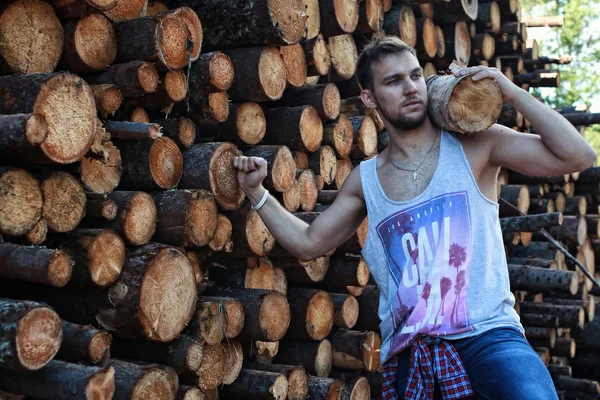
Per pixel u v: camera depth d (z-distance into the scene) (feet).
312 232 8.29
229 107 10.44
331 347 12.00
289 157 10.52
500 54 21.04
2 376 7.04
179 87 8.95
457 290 7.04
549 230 19.29
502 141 7.39
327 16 12.28
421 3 15.40
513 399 6.48
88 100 7.18
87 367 6.91
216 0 10.08
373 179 7.72
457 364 6.90
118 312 7.88
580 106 23.43
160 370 8.02
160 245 8.28
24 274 6.91
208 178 9.07
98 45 8.29
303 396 10.86
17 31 7.47
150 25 8.39
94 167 8.06
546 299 19.40
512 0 19.66
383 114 7.64
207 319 8.89
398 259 7.34
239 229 9.83
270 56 10.30
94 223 8.13
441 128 7.59
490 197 7.50
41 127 6.44
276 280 11.26
